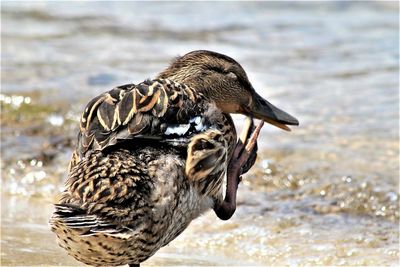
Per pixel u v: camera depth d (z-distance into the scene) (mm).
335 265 10477
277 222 11703
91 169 8094
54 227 7816
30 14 24625
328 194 12672
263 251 10914
